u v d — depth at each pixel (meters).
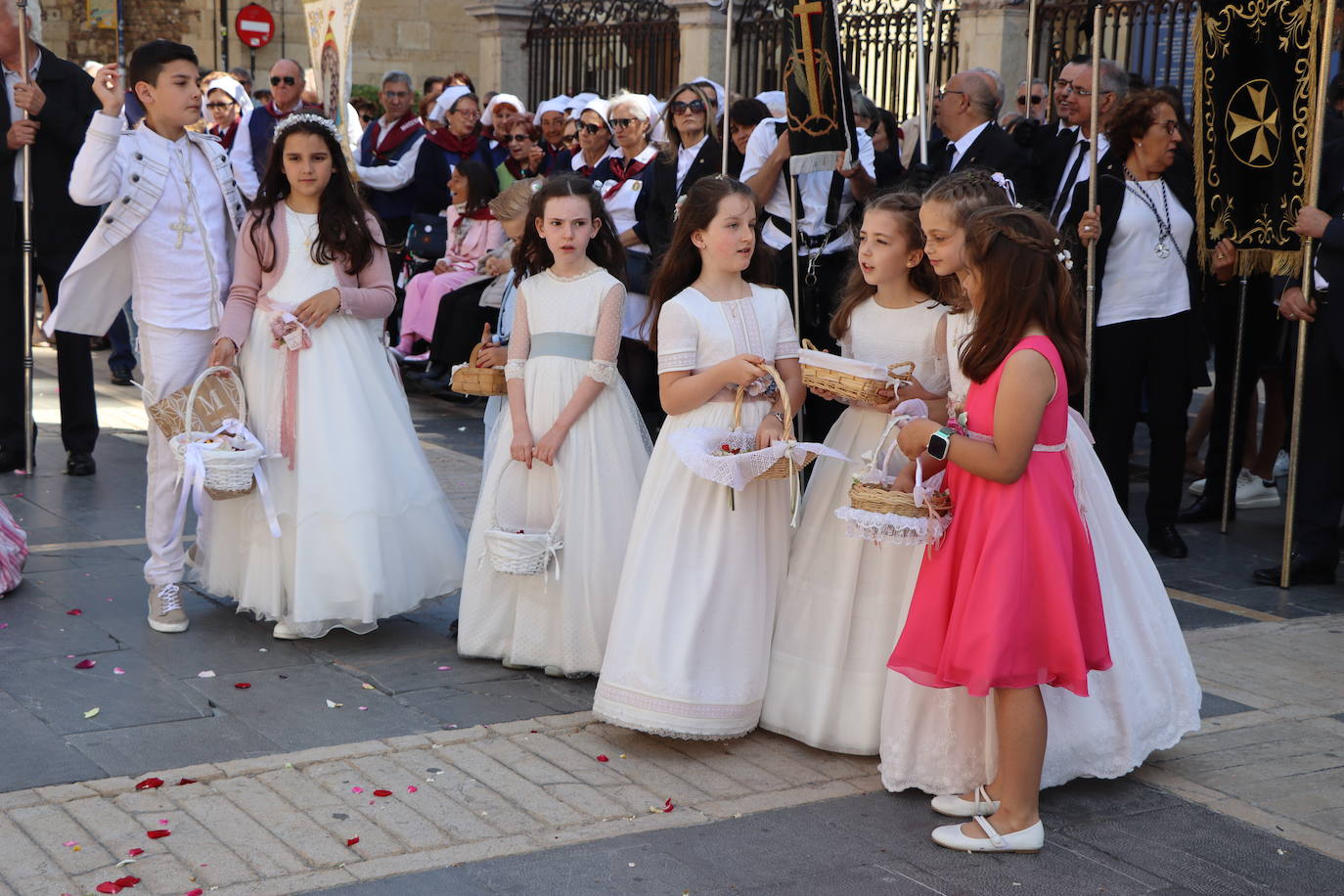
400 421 4.97
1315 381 5.86
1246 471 7.39
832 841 3.46
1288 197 5.89
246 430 4.73
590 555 4.48
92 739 3.94
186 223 4.95
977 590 3.37
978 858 3.38
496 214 5.28
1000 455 3.32
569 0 15.87
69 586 5.39
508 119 11.41
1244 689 4.61
